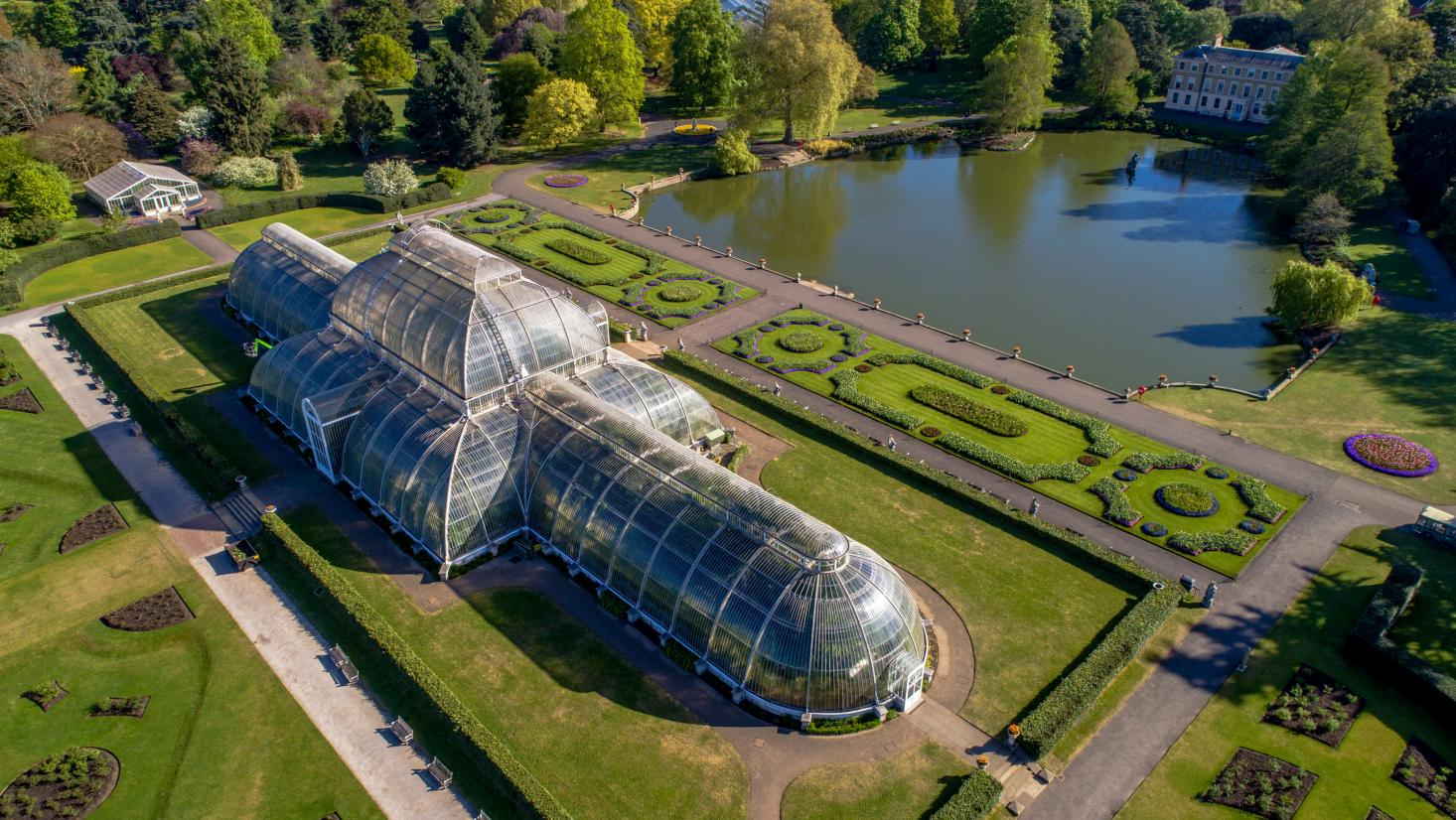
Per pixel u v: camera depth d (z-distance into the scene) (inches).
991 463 3545.8
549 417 3161.9
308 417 3361.2
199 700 2539.4
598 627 2758.4
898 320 4820.4
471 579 2955.2
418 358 3289.9
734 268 5516.7
